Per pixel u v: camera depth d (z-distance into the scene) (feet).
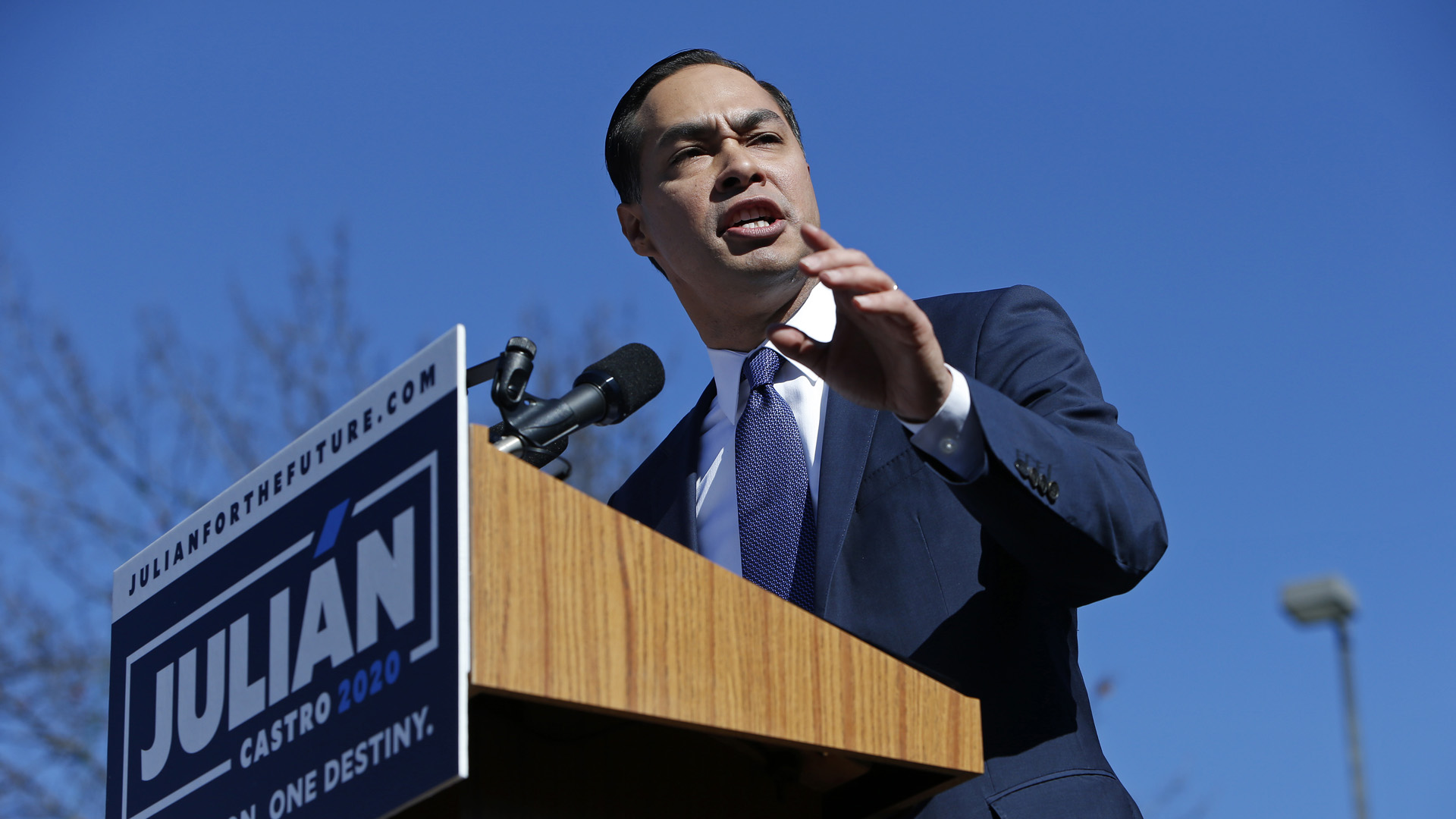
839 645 4.49
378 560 4.11
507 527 3.95
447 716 3.74
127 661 5.17
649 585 4.14
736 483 7.02
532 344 5.73
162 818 4.76
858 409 6.64
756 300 7.63
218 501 4.91
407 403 4.16
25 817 28.40
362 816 3.93
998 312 6.85
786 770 5.09
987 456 5.09
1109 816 5.55
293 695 4.31
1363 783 24.88
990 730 5.70
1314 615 26.50
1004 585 6.05
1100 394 6.48
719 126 7.84
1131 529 5.37
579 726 4.82
